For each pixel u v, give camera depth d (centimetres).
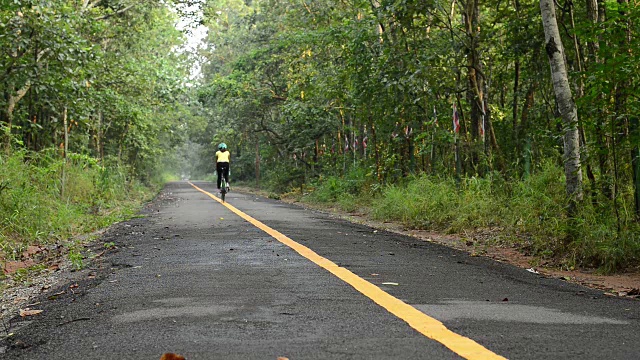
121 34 2703
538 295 554
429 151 1903
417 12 1658
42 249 1079
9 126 1652
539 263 866
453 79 1792
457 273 683
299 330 400
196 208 1970
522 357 335
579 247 845
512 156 1780
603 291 634
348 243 982
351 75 2052
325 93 2317
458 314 452
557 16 1443
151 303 510
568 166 946
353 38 1988
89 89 2077
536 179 1340
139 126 2958
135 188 3738
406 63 1744
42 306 542
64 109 1941
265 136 4394
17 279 779
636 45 815
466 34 1719
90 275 715
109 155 3303
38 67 1584
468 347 354
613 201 920
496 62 2089
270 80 3409
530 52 1706
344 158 2934
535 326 417
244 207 2009
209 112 5234
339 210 2166
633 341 379
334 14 2541
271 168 4775
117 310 488
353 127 2734
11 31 1512
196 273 669
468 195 1452
